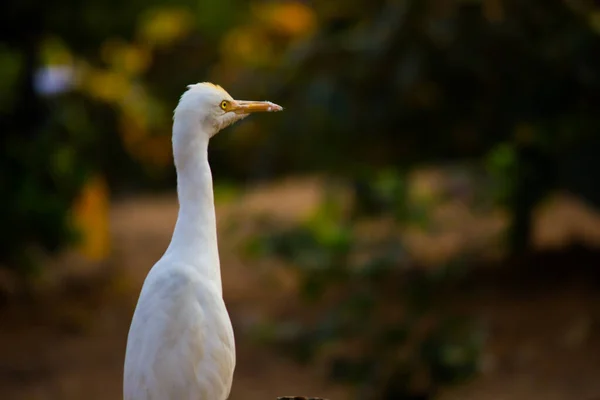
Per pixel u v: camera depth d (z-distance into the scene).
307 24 20.28
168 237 19.77
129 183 24.62
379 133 13.62
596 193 13.54
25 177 14.36
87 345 13.05
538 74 12.68
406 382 9.33
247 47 21.41
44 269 16.17
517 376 10.80
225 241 18.19
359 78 13.16
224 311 5.17
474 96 13.22
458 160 15.29
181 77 23.38
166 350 4.95
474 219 18.19
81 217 17.30
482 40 12.58
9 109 15.02
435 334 9.46
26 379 11.73
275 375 11.84
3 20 14.38
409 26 12.64
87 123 18.14
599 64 12.22
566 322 12.09
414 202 14.06
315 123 13.80
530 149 14.13
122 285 16.06
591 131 13.34
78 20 15.25
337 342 10.44
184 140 5.35
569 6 12.28
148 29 22.67
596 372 10.62
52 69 16.17
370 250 10.73
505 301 13.08
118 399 11.09
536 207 15.51
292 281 15.48
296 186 24.34
